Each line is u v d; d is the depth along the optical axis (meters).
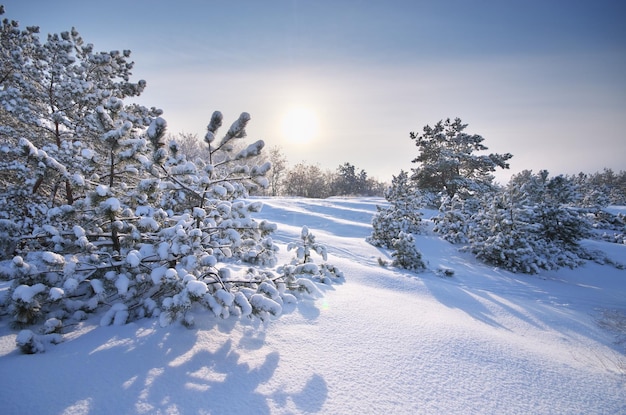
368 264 9.87
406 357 3.07
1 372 2.24
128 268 3.39
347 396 2.38
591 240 17.72
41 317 2.99
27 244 4.40
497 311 5.98
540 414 2.40
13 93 6.88
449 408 2.36
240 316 3.54
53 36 7.92
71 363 2.43
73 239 3.63
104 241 3.68
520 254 10.80
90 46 8.94
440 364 3.00
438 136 27.59
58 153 5.74
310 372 2.65
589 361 3.78
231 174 4.14
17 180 7.39
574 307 7.33
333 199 29.83
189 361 2.60
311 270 4.24
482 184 26.84
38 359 2.44
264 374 2.54
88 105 7.56
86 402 2.04
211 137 3.89
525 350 3.58
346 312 4.18
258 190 4.35
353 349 3.14
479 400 2.50
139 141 3.52
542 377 2.96
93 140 6.64
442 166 26.38
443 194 27.06
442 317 4.70
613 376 3.22
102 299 3.22
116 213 3.26
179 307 2.70
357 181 58.94
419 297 6.23
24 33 8.38
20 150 2.94
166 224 4.25
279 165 47.69
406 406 2.33
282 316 3.76
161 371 2.42
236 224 3.89
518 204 11.40
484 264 11.46
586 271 11.55
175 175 3.79
